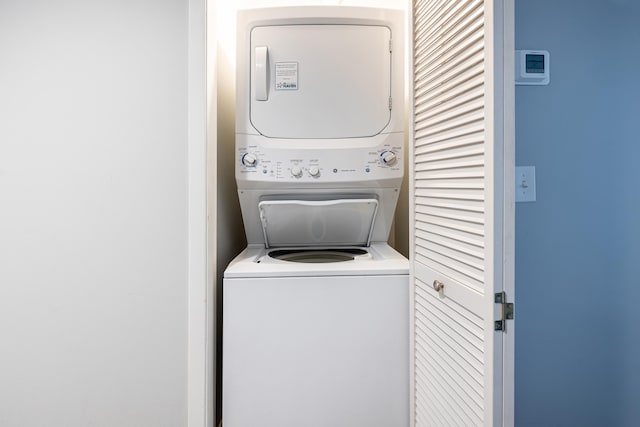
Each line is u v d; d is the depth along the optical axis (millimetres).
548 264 2139
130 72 1835
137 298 1870
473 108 1312
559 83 2100
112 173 1847
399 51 2131
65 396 1878
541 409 2184
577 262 2150
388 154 2109
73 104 1830
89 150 1839
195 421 1877
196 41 1820
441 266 1594
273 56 2098
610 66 2127
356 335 1889
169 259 1867
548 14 2084
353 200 2127
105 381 1883
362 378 1889
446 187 1534
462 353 1409
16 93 1823
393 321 1901
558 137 2111
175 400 1890
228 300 1861
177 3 1837
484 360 1233
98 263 1859
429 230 1704
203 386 1875
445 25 1522
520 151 2094
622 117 2143
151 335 1879
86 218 1849
